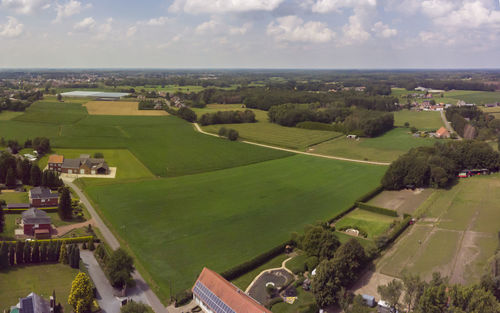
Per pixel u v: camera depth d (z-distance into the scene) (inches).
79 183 5462.6
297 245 3700.8
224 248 3631.9
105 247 3577.8
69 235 3796.8
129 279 2960.1
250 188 5487.2
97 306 2709.2
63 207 4131.4
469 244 3882.9
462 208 4918.8
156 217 4313.5
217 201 4906.5
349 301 2881.4
